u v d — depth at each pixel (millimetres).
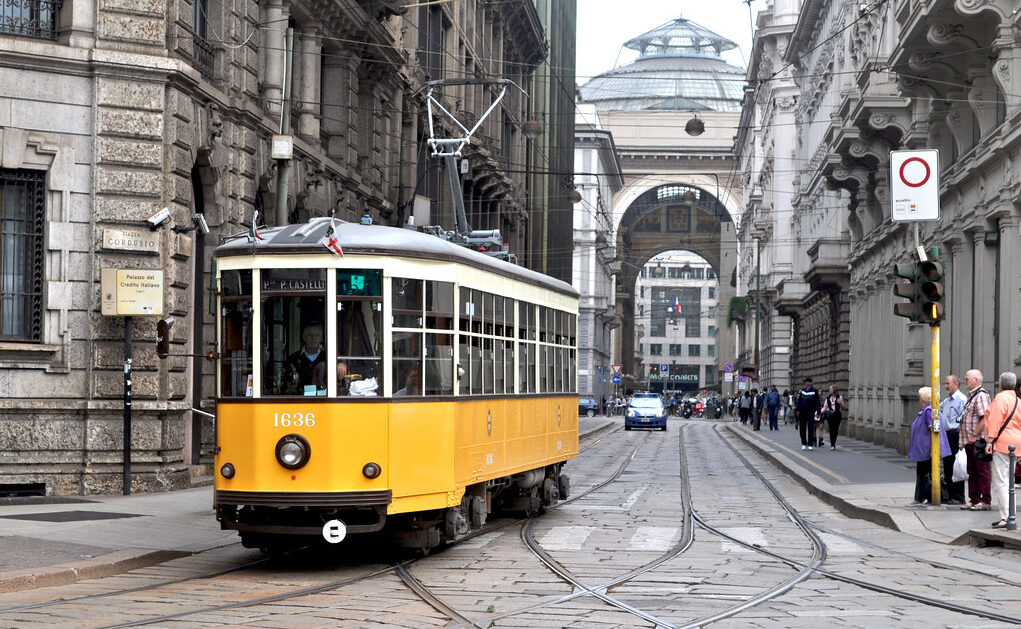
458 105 42500
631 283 138000
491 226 50469
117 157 18703
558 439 18141
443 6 40438
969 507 16531
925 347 30562
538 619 9055
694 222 136500
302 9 25406
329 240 12016
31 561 11359
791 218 70000
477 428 13891
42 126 18297
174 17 19406
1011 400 14172
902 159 16828
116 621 8812
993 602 9875
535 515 17344
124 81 18766
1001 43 22234
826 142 39031
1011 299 23016
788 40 72312
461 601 9898
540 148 63312
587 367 89938
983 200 24688
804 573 11508
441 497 12711
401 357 12297
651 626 8758
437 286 12844
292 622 8828
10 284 18250
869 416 39625
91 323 18500
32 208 18422
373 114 31594
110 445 18484
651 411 56625
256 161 23016
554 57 67938
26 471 18078
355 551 13211
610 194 108875
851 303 43781
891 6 33312
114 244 18578
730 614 9258
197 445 21250
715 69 133750
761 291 80750
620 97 131250
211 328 21281
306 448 11812
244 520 12227
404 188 35719
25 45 18047
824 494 20000
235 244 12258
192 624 8727
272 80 24172
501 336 15008
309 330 11992
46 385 18266
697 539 14391
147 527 14266
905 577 11297
